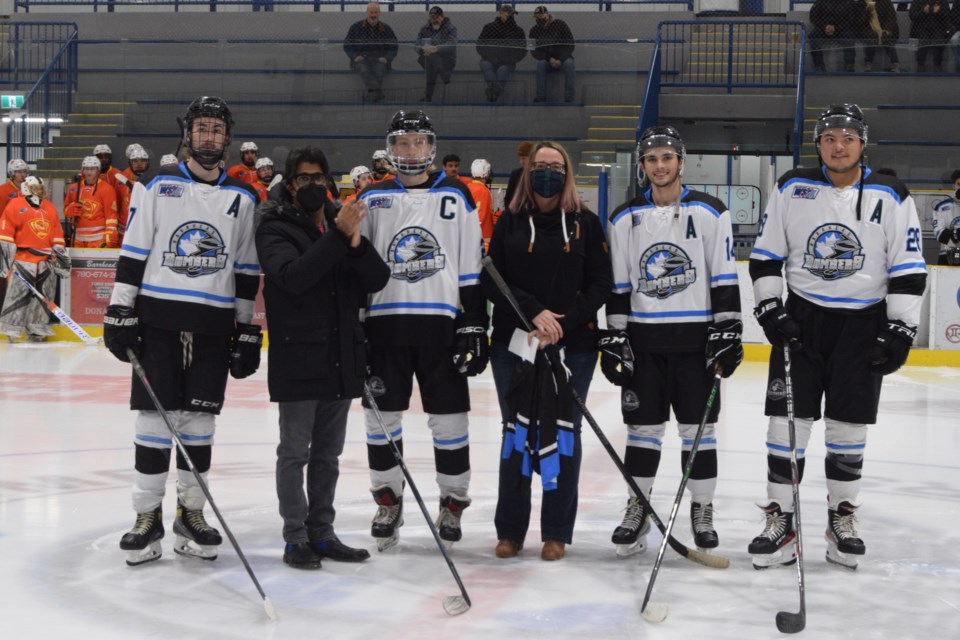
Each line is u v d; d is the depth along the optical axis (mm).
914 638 3361
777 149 14984
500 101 14500
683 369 4398
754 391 9484
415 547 4453
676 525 4895
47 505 5043
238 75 14711
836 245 4199
